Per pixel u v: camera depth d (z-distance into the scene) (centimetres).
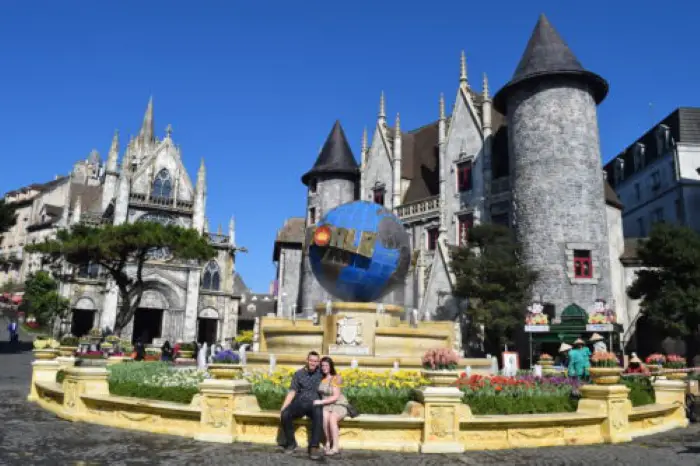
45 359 1673
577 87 3438
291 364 1691
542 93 3441
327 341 1775
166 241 3791
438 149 4591
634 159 5238
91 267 5662
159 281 5784
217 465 853
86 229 4034
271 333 1902
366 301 1872
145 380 1316
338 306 1814
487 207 3894
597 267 3250
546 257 3278
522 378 1376
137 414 1156
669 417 1421
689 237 2989
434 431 995
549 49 3516
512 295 3088
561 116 3391
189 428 1080
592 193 3344
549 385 1273
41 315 5166
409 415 1030
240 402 1060
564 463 923
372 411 1069
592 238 3281
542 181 3359
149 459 887
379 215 1850
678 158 4516
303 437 1007
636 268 3734
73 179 9219
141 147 9606
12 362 3153
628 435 1162
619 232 3841
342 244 1788
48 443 1005
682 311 2870
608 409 1147
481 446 1023
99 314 5594
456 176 4184
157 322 6319
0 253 8231
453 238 4091
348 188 5009
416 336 1803
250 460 886
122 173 6009
